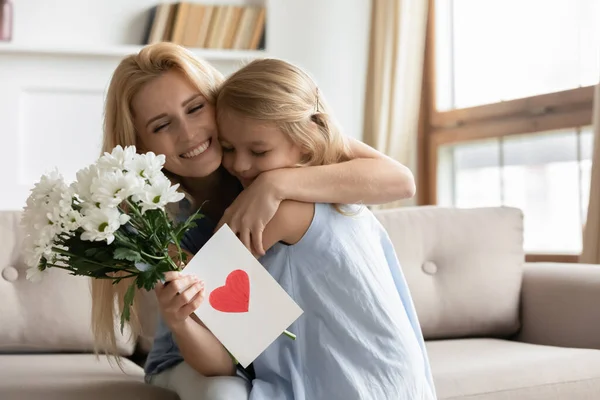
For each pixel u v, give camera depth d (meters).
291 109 1.28
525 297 2.14
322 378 1.25
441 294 2.09
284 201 1.28
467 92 3.40
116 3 3.37
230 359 1.33
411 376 1.28
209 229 1.50
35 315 1.88
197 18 3.28
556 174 2.90
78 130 3.26
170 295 1.13
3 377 1.55
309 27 3.55
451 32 3.49
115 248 1.11
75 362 1.79
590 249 2.37
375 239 1.40
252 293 1.18
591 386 1.70
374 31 3.55
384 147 3.42
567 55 2.84
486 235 2.16
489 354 1.82
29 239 1.11
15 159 3.19
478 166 3.31
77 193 1.08
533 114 2.98
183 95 1.35
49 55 3.21
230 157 1.36
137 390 1.44
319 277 1.28
